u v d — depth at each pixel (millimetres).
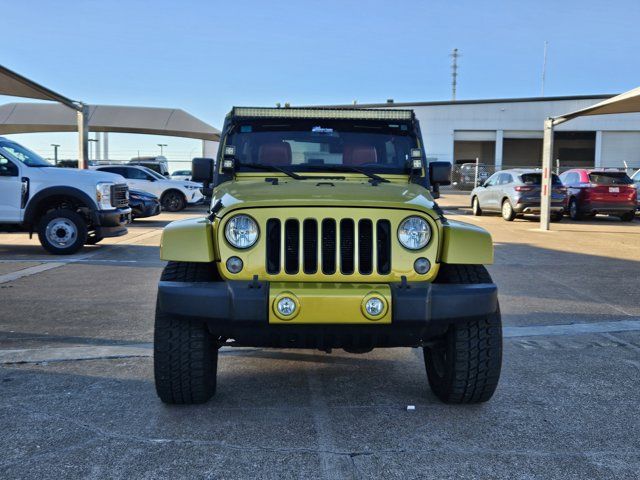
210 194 5191
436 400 4180
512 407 4047
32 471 3109
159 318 3758
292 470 3152
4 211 10805
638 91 12133
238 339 3656
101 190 10992
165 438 3516
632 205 18297
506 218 18641
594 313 6797
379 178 4770
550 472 3154
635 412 3977
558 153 52938
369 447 3430
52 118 27391
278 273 3529
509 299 7516
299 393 4309
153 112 28109
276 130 4934
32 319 6277
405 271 3572
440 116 47531
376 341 3629
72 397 4137
